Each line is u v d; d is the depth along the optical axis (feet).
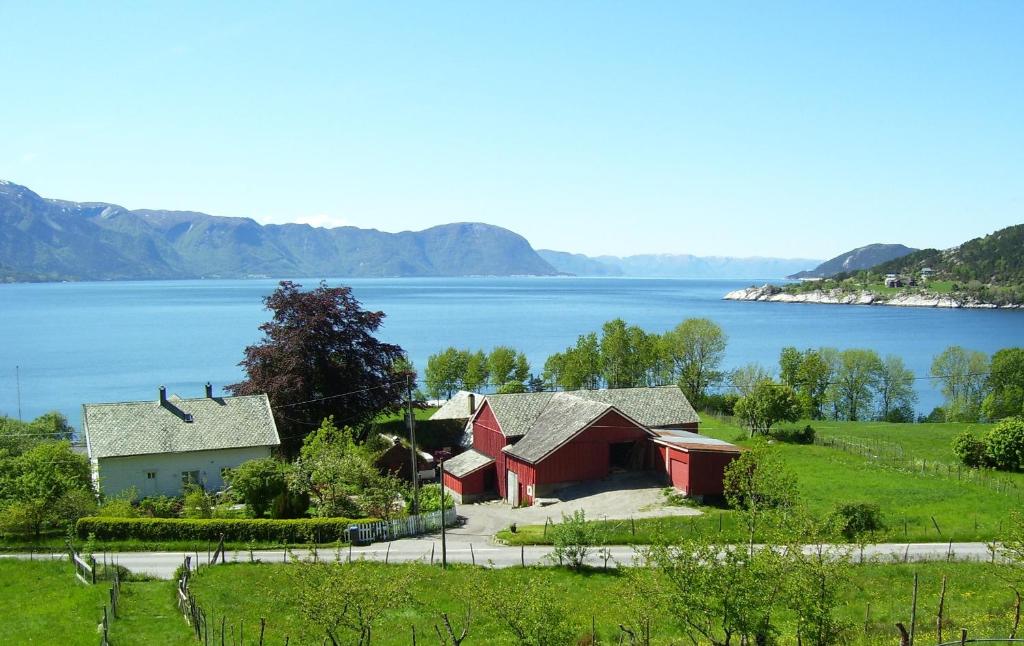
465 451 237.04
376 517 161.07
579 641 90.99
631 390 227.61
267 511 166.50
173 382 467.52
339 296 254.88
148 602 110.42
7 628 98.84
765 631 68.90
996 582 111.45
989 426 285.64
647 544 140.77
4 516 150.51
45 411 385.91
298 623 98.02
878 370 369.91
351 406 242.78
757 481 130.21
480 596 84.43
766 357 580.71
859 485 180.86
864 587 110.52
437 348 627.46
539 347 633.61
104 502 175.11
